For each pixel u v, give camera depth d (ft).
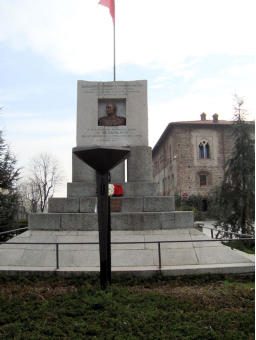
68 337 13.30
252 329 13.92
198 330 13.87
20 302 17.33
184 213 29.04
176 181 135.23
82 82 34.76
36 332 13.75
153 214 28.73
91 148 17.62
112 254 24.90
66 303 16.88
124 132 34.04
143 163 33.55
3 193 63.41
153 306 16.51
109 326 14.35
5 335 13.47
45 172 190.80
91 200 30.37
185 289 19.57
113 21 37.96
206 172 135.85
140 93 34.55
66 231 28.30
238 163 53.67
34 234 27.94
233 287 19.56
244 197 51.62
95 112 34.30
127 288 19.03
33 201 192.24
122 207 30.58
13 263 24.57
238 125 55.06
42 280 21.27
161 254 24.81
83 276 21.54
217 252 24.75
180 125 137.39
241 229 51.31
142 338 13.24
